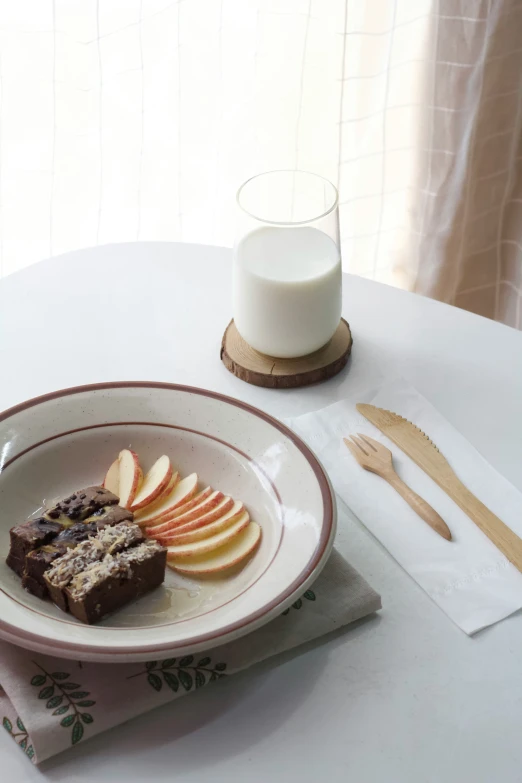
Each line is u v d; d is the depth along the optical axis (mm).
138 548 740
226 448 853
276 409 980
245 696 663
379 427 938
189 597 745
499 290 1934
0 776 604
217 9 1584
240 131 1753
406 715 653
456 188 1770
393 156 1836
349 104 1734
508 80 1646
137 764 615
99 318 1119
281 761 621
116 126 1695
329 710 655
